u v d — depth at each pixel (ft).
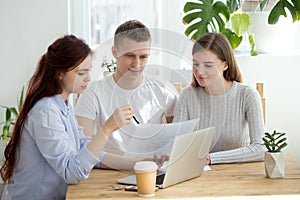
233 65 9.47
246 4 13.12
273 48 13.10
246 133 9.62
